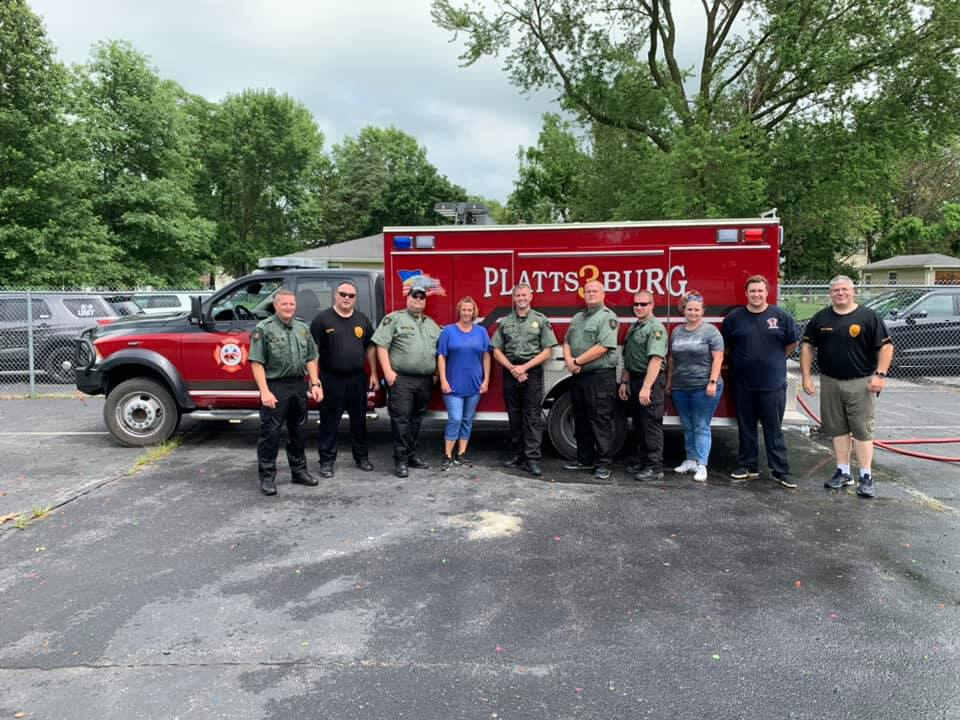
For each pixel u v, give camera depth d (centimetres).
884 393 1141
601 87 2191
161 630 357
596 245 663
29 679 311
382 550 466
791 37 1897
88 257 2470
